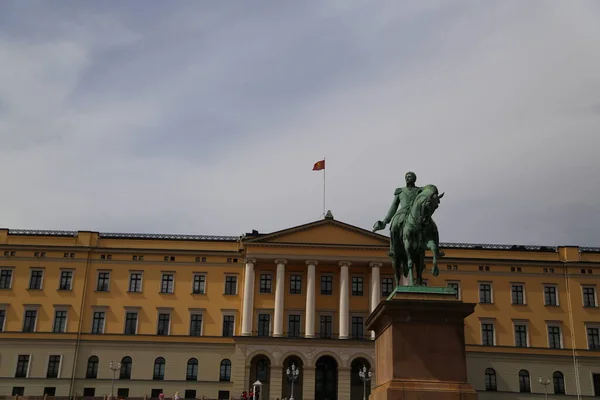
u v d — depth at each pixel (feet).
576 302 249.14
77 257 247.70
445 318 50.75
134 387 235.61
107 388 235.20
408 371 49.52
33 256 246.68
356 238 246.06
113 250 249.14
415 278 59.21
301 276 249.96
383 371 53.16
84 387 234.58
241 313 244.83
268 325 242.58
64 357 236.63
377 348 56.65
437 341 50.21
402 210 60.13
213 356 240.32
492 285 251.60
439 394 48.34
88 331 240.73
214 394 235.81
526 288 251.39
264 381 237.66
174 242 252.21
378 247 242.58
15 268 245.24
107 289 245.86
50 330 239.30
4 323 239.30
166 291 247.29
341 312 238.48
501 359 244.01
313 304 238.68
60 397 199.82
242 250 250.78
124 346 239.71
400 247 59.57
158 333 242.58
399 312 50.88
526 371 243.19
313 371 229.04
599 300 248.73
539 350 244.01
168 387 236.22
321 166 254.88
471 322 247.70
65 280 245.45
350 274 250.37
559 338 246.47
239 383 227.20
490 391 240.53
